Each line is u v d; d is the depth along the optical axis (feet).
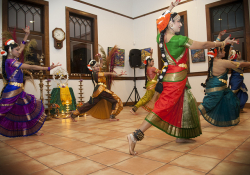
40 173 5.13
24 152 7.10
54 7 19.15
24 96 9.66
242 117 13.21
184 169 5.04
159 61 24.45
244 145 6.92
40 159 6.25
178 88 6.40
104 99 13.85
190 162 5.51
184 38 6.21
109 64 16.75
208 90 10.37
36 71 17.98
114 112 13.61
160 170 5.04
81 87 18.95
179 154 6.26
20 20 17.51
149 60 15.87
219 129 9.82
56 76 18.78
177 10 22.76
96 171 5.14
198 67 20.94
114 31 24.70
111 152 6.72
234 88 13.70
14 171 5.31
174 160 5.73
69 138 9.06
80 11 21.22
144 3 26.05
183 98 6.82
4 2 16.21
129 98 25.96
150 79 15.78
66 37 19.83
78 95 20.48
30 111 9.82
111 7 24.52
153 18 25.11
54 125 12.77
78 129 11.17
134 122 12.85
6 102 9.02
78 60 21.36
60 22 19.53
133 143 6.32
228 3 19.54
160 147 7.13
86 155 6.49
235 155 5.92
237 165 5.14
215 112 10.28
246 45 18.60
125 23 26.12
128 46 26.35
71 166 5.56
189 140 7.62
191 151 6.51
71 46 20.85
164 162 5.60
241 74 13.60
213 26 20.79
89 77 21.26
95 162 5.81
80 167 5.46
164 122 6.51
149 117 6.32
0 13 16.03
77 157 6.33
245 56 18.92
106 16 23.86
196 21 21.39
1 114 9.00
